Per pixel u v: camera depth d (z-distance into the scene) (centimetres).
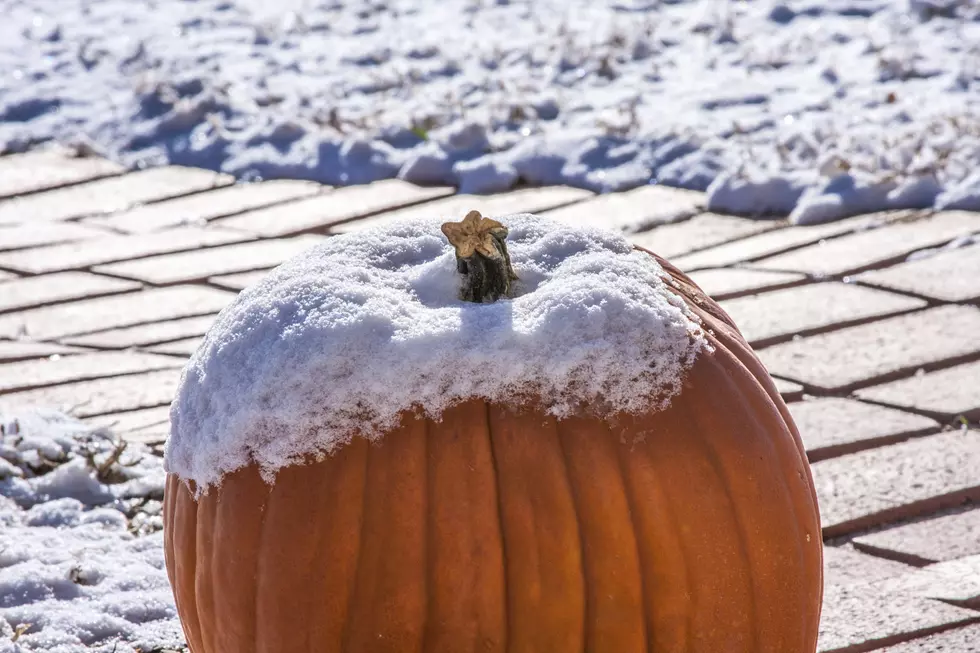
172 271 716
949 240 691
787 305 620
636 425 253
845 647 347
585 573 247
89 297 682
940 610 365
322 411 252
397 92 1027
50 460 472
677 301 273
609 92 984
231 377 264
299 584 250
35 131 1001
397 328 256
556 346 253
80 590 381
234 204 838
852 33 1081
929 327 584
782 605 263
